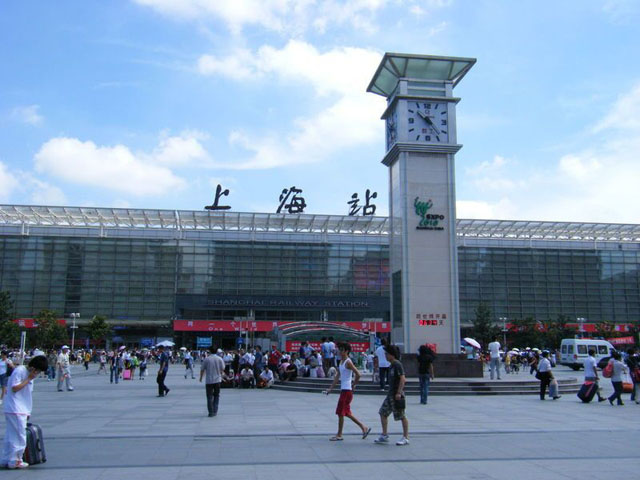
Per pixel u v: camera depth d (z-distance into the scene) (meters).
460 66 36.25
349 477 10.45
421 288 33.88
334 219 94.06
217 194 92.50
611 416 19.69
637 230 101.19
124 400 26.25
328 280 96.38
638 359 24.86
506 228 99.31
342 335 57.66
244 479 10.26
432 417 19.33
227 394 29.86
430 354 23.98
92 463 11.69
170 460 11.99
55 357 42.88
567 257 102.50
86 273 91.31
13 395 11.34
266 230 96.81
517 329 87.31
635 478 10.45
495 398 26.45
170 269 93.25
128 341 94.62
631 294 102.88
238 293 94.19
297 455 12.54
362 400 25.41
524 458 12.23
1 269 89.19
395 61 35.56
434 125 35.53
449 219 34.78
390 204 37.00
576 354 57.38
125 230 93.88
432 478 10.40
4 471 10.94
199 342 88.50
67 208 87.88
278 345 58.75
